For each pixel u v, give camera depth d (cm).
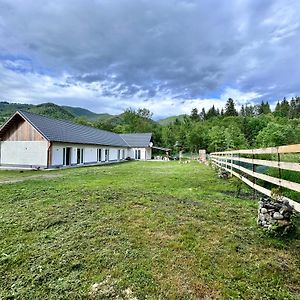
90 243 403
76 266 345
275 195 449
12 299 295
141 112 6662
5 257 377
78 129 2688
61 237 431
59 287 307
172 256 353
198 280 300
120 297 283
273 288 284
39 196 696
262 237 406
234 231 431
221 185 893
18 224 492
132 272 323
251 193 748
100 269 335
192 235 417
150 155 4181
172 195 702
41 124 2084
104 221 489
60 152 2105
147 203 608
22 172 1620
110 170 1598
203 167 1823
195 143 4853
